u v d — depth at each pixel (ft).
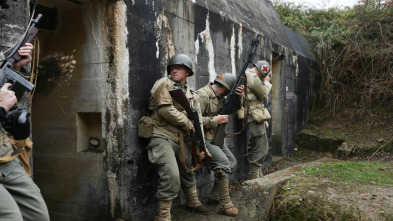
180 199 12.18
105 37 9.59
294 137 24.58
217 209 12.27
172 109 9.45
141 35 10.26
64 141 10.32
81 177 10.07
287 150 23.21
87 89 9.95
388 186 9.93
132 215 9.80
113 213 9.59
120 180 9.53
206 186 13.65
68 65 10.21
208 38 13.69
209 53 13.75
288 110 23.36
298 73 25.29
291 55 23.81
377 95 26.22
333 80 28.50
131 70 9.89
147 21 10.50
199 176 13.15
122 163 9.54
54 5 10.12
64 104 10.29
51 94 10.47
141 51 10.26
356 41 28.12
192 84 12.59
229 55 15.30
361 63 27.76
